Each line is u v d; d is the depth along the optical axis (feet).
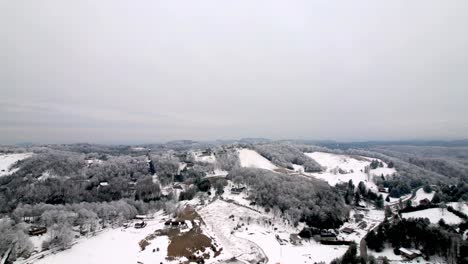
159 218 594.24
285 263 400.88
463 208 570.87
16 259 368.07
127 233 490.08
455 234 429.79
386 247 441.68
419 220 469.16
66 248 413.18
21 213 518.37
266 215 610.24
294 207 602.85
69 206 556.92
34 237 437.58
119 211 561.43
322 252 450.71
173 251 408.05
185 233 472.85
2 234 368.68
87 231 498.69
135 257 389.39
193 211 600.80
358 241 500.74
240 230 513.45
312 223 582.35
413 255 409.90
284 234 526.57
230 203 649.61
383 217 654.53
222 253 420.77
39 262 366.02
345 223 615.98
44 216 474.08
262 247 448.24
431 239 419.13
